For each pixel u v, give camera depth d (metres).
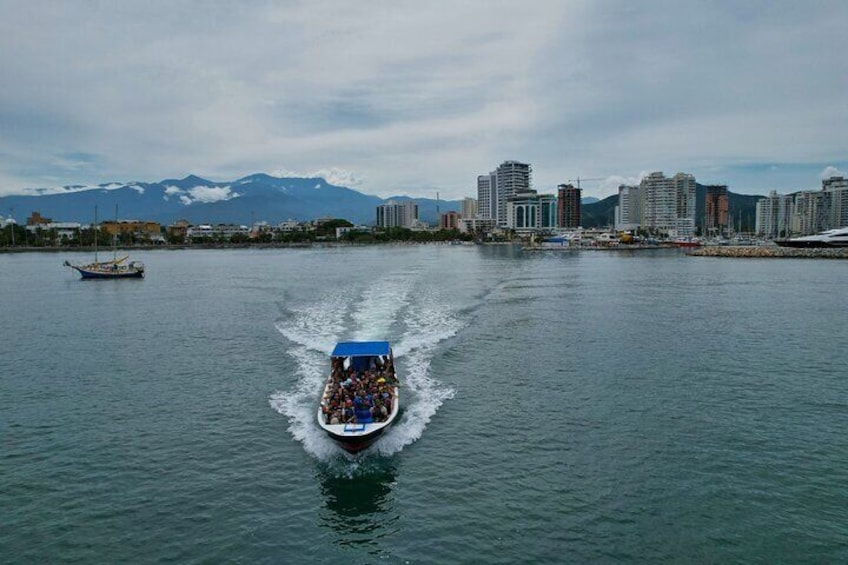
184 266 184.75
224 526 26.92
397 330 65.56
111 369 52.09
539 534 26.08
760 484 30.11
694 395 43.16
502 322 71.00
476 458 33.06
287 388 45.38
